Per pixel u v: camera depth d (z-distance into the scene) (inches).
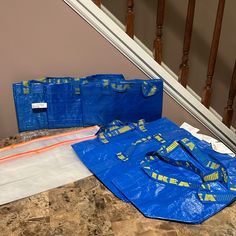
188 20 47.1
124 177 37.3
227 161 39.8
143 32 57.6
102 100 46.4
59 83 45.0
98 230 31.4
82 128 47.6
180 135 43.9
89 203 34.6
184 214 32.7
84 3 43.7
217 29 47.6
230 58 60.8
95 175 38.3
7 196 35.3
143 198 34.6
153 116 49.1
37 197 35.4
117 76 48.0
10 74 46.4
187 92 52.6
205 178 36.3
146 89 46.5
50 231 31.2
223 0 45.3
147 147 41.6
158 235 30.8
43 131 47.4
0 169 39.0
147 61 49.2
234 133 57.4
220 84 63.1
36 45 45.1
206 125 55.6
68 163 40.3
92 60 47.8
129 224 32.0
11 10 42.0
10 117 49.8
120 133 44.7
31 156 41.3
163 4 46.3
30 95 45.0
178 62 60.7
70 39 45.6
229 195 34.5
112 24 45.9
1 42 43.8
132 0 46.1
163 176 37.0
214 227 31.7
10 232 31.1
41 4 42.4
